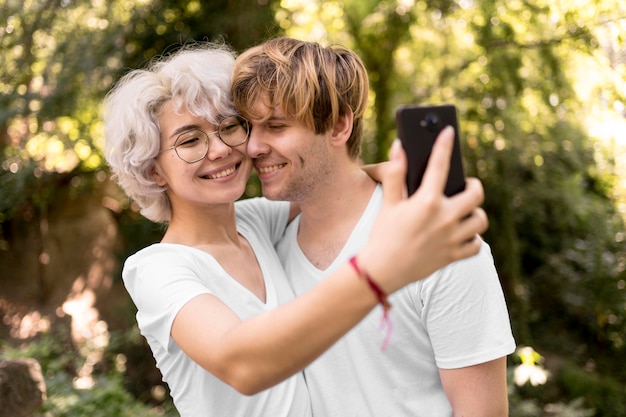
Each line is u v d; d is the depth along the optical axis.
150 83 1.58
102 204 8.45
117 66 5.62
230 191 1.61
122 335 6.93
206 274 1.54
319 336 0.89
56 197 7.98
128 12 5.72
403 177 0.85
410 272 0.84
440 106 0.94
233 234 1.72
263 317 0.96
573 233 7.85
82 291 8.07
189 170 1.58
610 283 7.11
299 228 1.85
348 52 1.72
